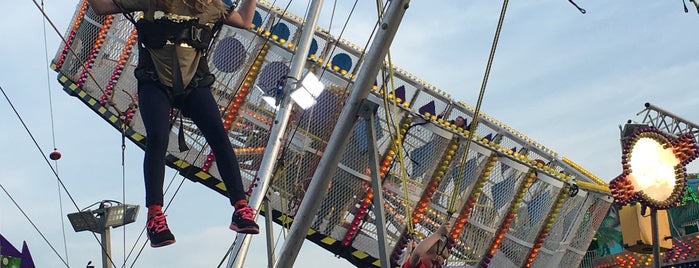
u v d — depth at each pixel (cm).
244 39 2191
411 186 2312
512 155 2414
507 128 2483
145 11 612
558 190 2525
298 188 2166
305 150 2181
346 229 2317
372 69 805
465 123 2358
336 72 2200
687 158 1184
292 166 2183
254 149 2205
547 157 2552
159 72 604
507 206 2455
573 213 2602
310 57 2195
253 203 1512
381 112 2236
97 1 614
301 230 860
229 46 2194
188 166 2212
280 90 1591
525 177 2458
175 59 605
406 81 2278
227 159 610
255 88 2198
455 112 2347
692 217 3466
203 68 622
